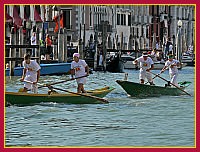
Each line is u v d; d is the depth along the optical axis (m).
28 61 34.09
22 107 33.03
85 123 28.42
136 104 35.62
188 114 31.53
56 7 81.88
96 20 119.00
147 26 139.62
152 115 31.19
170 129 26.75
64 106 33.97
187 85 47.16
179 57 82.00
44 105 33.88
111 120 29.41
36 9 80.00
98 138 24.75
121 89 45.09
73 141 24.16
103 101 35.12
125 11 129.50
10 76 57.97
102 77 62.91
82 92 35.66
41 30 82.81
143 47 130.75
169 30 147.25
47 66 61.75
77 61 35.34
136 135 25.36
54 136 25.16
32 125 27.73
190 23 155.00
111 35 122.94
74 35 114.31
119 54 77.50
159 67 80.00
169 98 39.16
